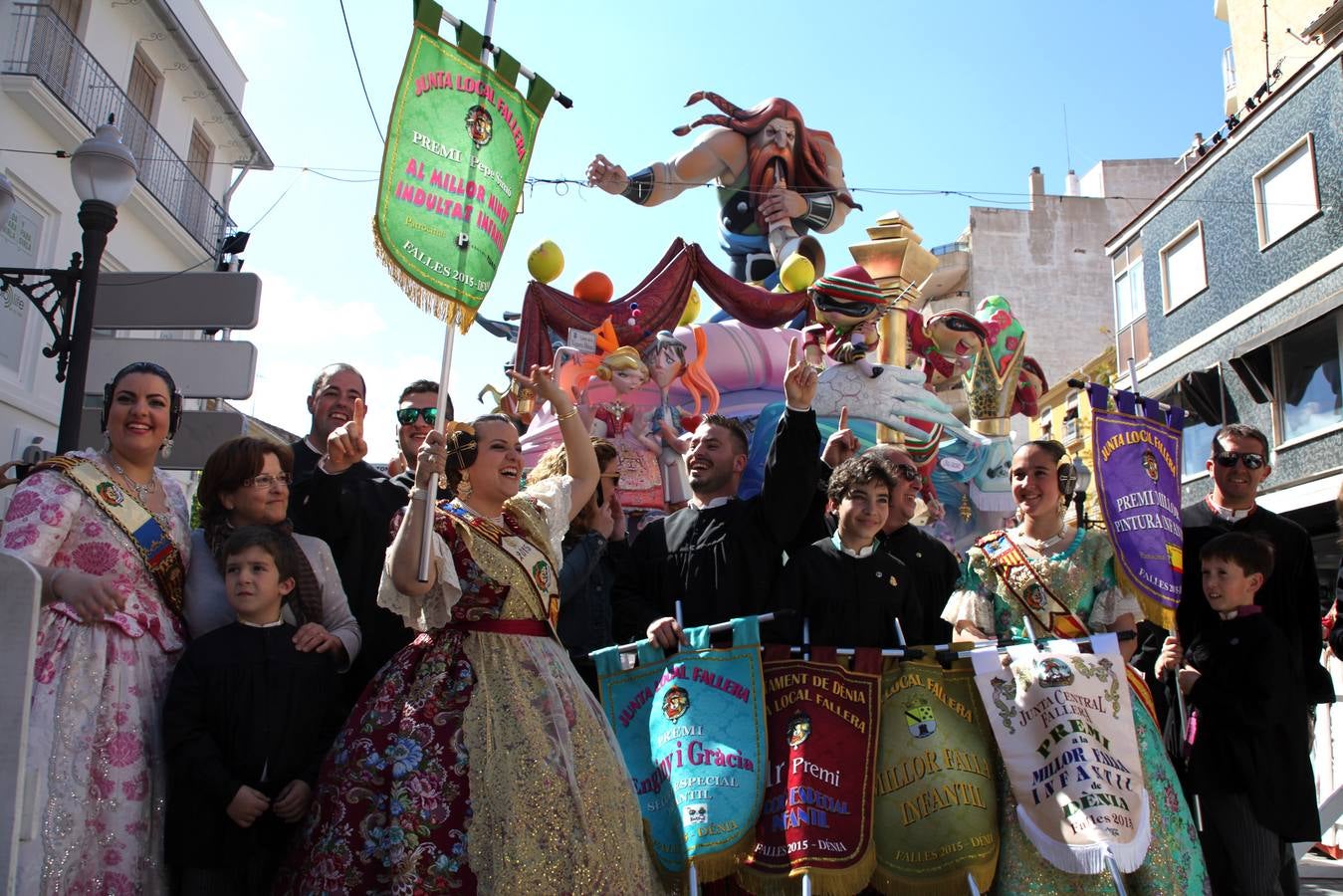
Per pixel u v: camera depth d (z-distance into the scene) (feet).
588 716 12.55
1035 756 14.55
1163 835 14.32
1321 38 59.41
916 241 36.78
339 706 14.70
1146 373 71.82
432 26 13.02
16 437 54.85
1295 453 56.95
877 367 31.40
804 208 40.22
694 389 32.09
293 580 13.50
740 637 14.93
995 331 37.01
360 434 15.26
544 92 14.21
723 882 14.35
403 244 12.40
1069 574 16.20
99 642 12.10
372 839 11.48
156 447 13.69
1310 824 15.38
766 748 14.37
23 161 55.88
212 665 12.57
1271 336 56.95
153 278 30.58
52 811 11.25
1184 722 17.02
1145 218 72.95
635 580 17.38
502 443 13.33
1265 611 17.80
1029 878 14.14
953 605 16.88
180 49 70.44
